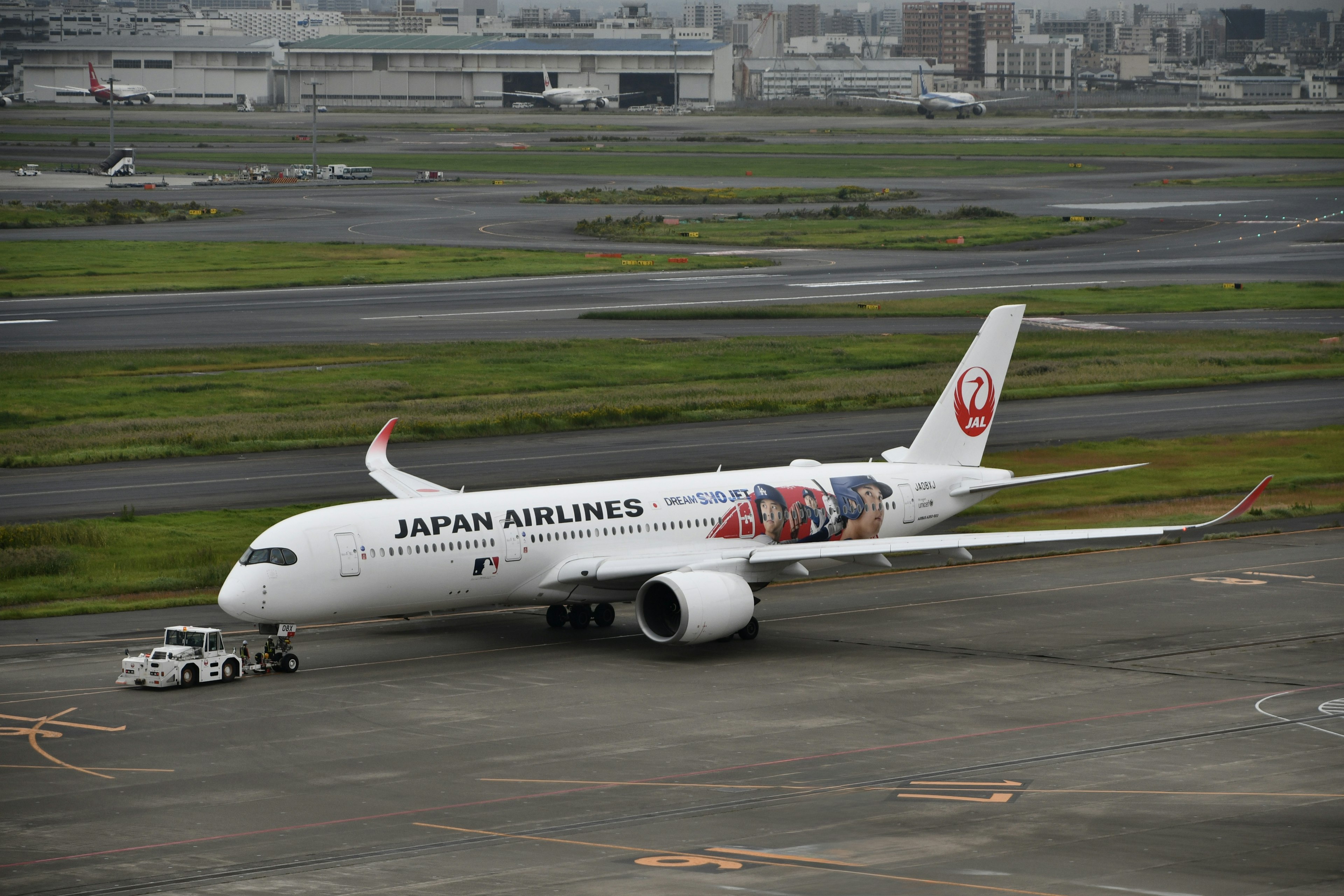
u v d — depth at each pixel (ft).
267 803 205.36
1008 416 598.75
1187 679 274.36
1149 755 225.97
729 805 202.49
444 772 219.61
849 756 226.17
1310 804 200.54
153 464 503.61
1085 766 220.02
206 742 236.63
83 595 352.08
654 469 489.67
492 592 297.74
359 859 180.75
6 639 311.06
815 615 337.52
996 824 192.34
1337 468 508.12
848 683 274.16
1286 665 285.23
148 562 380.99
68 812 201.67
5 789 212.43
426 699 263.49
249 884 172.04
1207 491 474.08
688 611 285.64
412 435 548.31
